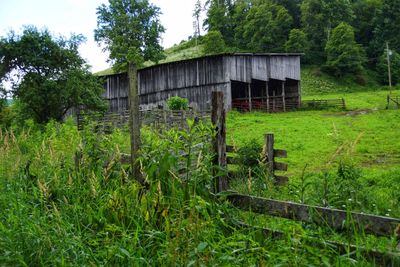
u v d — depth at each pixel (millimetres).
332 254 3973
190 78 42812
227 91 40375
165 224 4758
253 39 104938
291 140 22438
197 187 4988
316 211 4398
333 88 82688
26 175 6770
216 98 5531
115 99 48594
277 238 4473
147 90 46844
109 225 4773
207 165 5133
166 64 44531
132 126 5965
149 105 46594
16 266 4297
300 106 47062
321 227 4340
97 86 42281
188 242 4117
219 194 5008
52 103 38562
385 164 15672
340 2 105812
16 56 37375
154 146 5539
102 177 6492
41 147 7652
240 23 117125
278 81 48219
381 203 7793
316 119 33719
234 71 41125
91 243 4840
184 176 5562
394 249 3703
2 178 6707
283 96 45000
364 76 91500
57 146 8898
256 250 4129
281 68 45469
